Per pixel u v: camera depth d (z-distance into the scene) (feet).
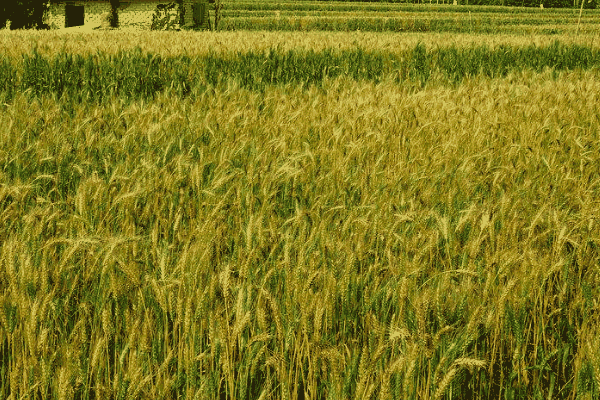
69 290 11.35
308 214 13.32
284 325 10.20
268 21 153.89
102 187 14.57
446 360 9.04
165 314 10.05
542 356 10.61
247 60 48.39
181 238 13.07
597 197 16.12
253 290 10.69
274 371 10.16
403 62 53.16
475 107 26.81
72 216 13.05
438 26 163.22
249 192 14.97
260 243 12.02
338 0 282.56
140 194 14.61
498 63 58.75
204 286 11.00
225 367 8.86
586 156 19.72
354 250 11.50
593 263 12.23
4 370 9.79
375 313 11.05
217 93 30.04
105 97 36.22
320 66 50.85
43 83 42.19
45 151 19.22
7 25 131.64
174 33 87.92
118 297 10.73
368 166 17.71
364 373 8.20
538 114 25.76
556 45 62.23
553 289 12.89
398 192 15.96
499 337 10.94
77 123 23.71
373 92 32.30
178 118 24.41
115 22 141.38
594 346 9.54
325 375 9.42
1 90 40.93
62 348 9.24
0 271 10.70
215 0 129.39
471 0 315.78
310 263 10.85
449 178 17.72
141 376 8.73
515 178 18.40
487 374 10.65
